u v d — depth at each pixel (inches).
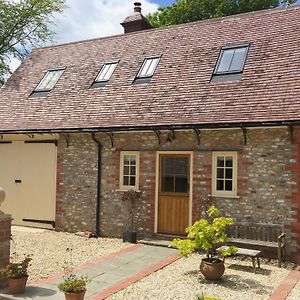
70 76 590.2
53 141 520.7
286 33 457.1
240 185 398.9
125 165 473.4
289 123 361.4
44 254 380.2
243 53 465.4
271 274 324.2
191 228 305.1
